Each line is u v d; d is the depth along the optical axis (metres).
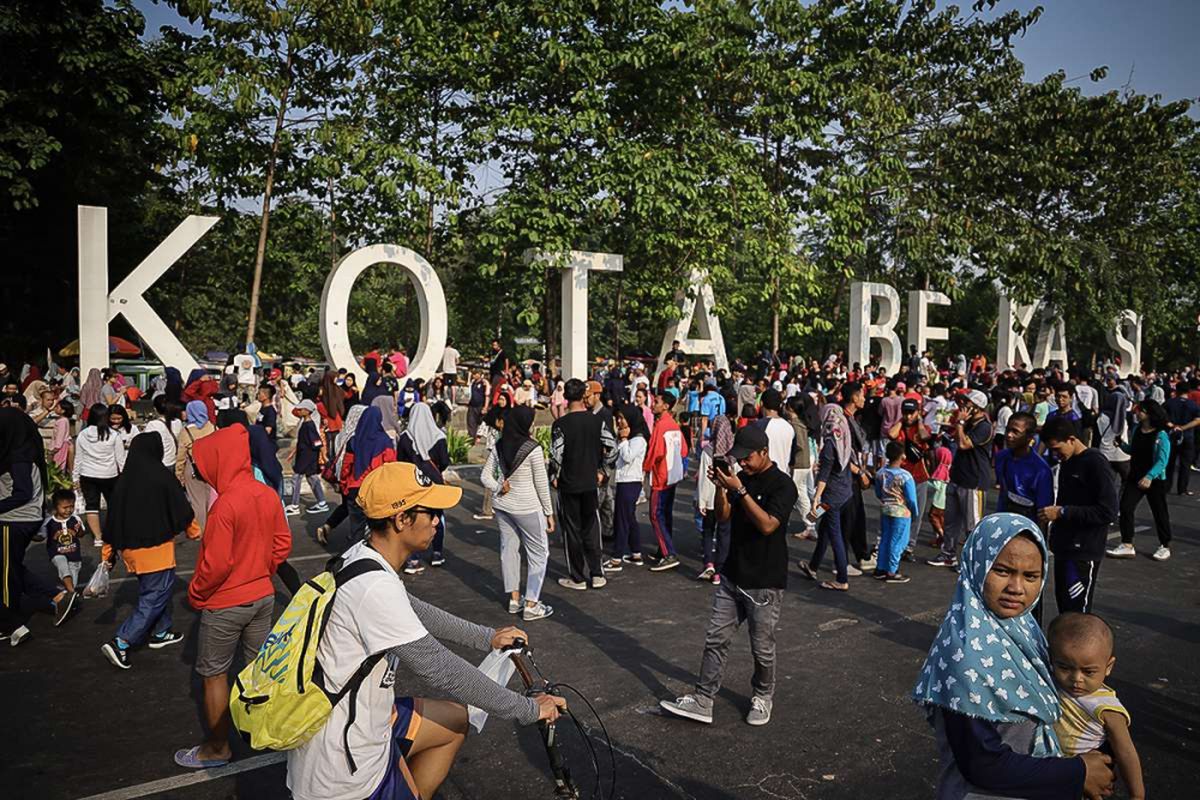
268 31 18.12
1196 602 7.79
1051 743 2.21
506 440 7.02
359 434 8.34
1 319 25.42
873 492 13.52
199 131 18.30
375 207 19.72
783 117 23.34
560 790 3.04
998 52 27.58
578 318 20.38
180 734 4.86
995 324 42.56
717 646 5.02
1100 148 28.58
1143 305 31.23
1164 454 9.09
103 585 7.36
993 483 14.46
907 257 27.91
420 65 19.16
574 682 5.67
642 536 10.42
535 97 20.11
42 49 20.02
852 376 18.48
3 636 6.45
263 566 4.54
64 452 11.57
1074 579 5.74
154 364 26.03
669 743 4.77
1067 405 10.58
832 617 7.19
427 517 2.82
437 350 19.05
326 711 2.57
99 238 16.58
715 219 21.38
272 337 37.66
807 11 24.41
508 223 18.97
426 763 3.11
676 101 21.31
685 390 20.44
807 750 4.70
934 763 4.55
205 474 4.55
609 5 19.95
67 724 4.97
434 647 2.65
